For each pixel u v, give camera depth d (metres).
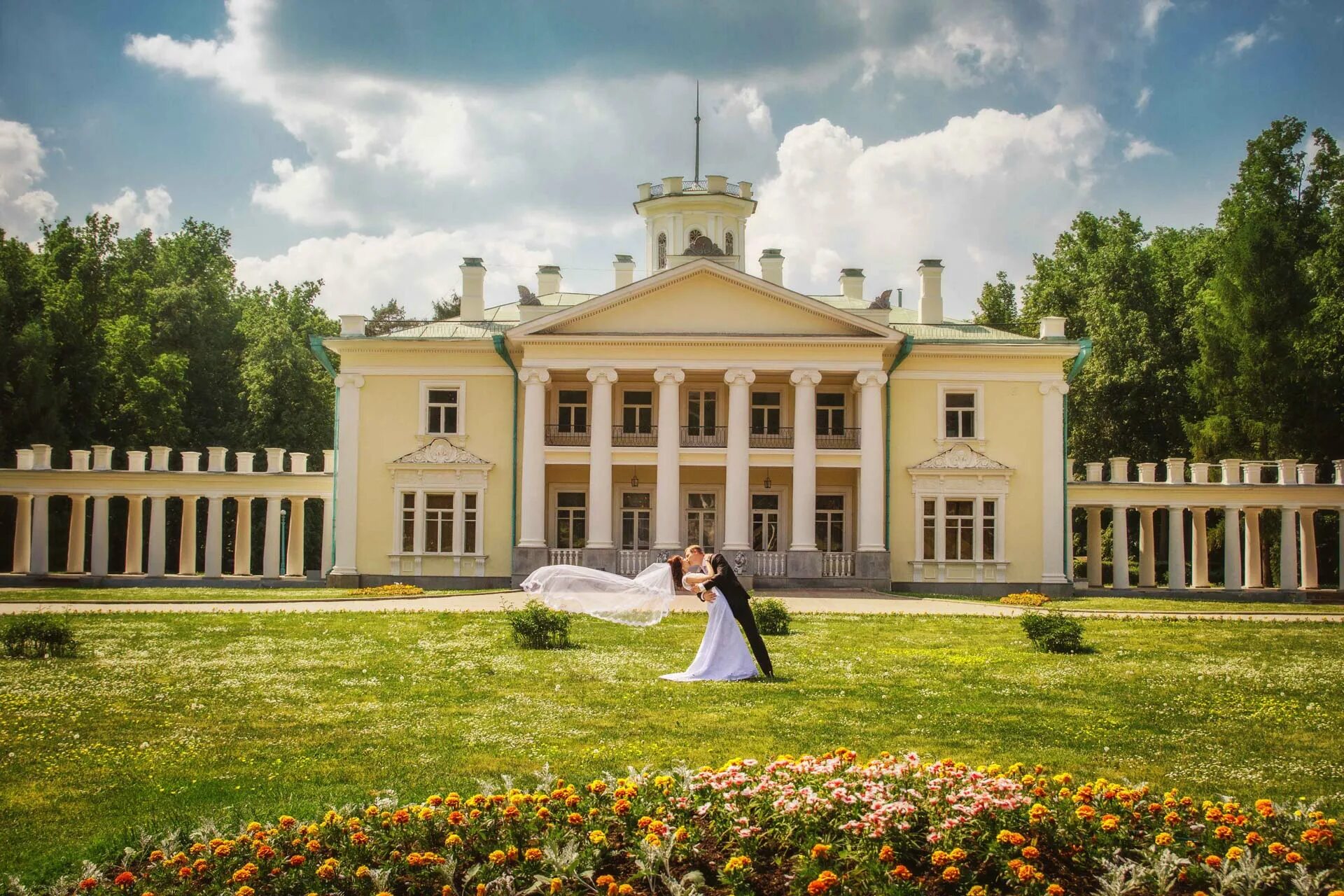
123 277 66.81
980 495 43.12
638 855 7.98
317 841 8.25
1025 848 7.81
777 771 9.41
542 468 41.75
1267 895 7.50
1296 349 51.47
